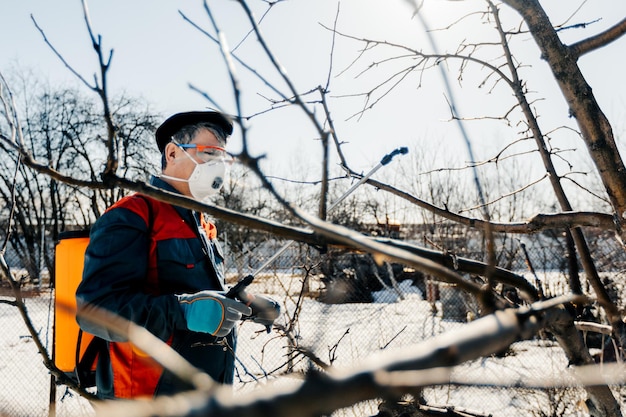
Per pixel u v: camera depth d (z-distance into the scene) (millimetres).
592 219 1179
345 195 1589
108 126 646
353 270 11734
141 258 1525
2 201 18188
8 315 9672
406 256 439
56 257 1609
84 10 612
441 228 8203
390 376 260
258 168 440
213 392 237
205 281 1698
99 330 1365
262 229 661
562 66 1089
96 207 5141
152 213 1612
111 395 1546
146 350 321
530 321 396
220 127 1824
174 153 1767
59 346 1569
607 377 462
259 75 565
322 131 504
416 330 7852
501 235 4453
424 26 507
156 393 1415
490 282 476
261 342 6570
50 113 16891
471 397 3996
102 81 636
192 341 1573
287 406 230
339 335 6867
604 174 1088
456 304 9328
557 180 1561
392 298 12195
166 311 1422
